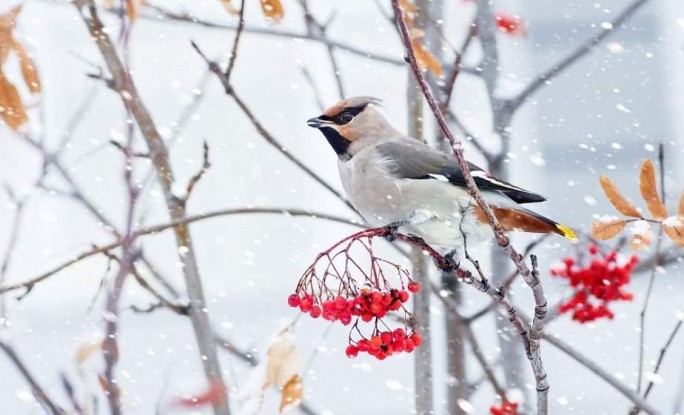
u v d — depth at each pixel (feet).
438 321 40.98
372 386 45.60
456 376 29.81
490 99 32.32
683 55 49.49
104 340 23.50
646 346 46.80
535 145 50.26
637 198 50.47
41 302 42.98
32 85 24.25
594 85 50.14
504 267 33.40
